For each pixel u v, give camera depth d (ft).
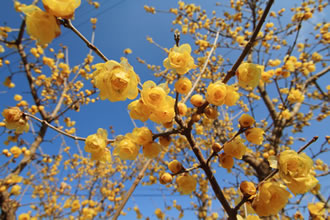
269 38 13.92
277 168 3.56
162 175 4.22
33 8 2.72
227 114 17.78
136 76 3.50
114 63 3.42
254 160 13.91
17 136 11.73
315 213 6.68
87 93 13.64
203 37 16.63
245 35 16.85
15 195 10.80
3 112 4.63
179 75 4.05
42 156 13.19
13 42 10.87
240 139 4.14
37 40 2.75
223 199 4.04
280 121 13.91
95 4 14.26
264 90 16.37
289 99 11.75
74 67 15.30
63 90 15.46
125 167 19.39
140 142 4.02
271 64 11.26
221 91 3.74
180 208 14.49
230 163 4.17
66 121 14.80
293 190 3.40
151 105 3.44
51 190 17.21
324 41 13.66
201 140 16.67
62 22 2.99
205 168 4.32
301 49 15.80
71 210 13.76
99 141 4.01
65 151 16.78
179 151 17.08
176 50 3.83
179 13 17.20
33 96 13.32
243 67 4.02
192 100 4.37
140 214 14.40
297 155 3.48
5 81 11.19
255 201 3.57
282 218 9.95
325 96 15.97
